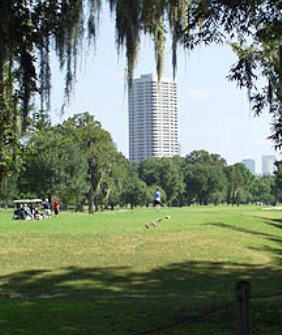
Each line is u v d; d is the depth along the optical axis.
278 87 13.88
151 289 19.61
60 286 20.05
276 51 13.95
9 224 34.16
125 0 12.65
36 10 12.56
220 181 146.00
